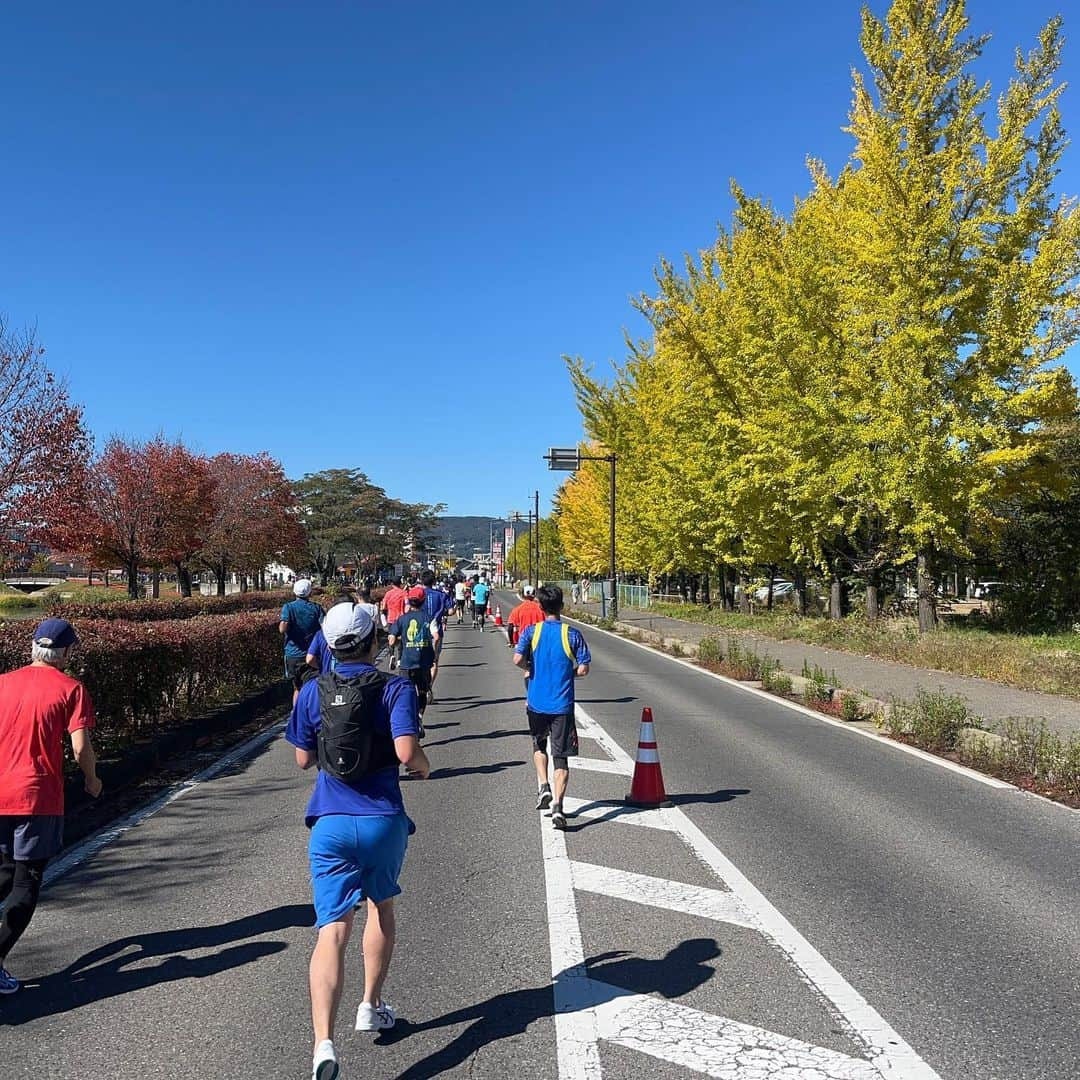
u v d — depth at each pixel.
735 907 5.09
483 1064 3.39
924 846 6.34
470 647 26.25
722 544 28.86
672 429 30.03
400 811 3.53
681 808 7.43
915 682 14.73
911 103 17.23
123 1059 3.45
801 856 6.09
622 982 4.11
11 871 4.13
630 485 39.06
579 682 16.88
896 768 9.09
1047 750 8.55
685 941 4.59
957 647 17.08
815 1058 3.42
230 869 5.85
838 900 5.21
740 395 23.89
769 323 20.70
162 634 10.36
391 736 3.52
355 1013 3.82
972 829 6.81
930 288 17.23
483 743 10.53
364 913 5.05
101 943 4.62
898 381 17.34
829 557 25.34
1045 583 24.75
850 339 19.52
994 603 27.05
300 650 11.18
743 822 6.98
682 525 30.70
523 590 11.19
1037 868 5.84
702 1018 3.75
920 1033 3.62
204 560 50.28
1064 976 4.17
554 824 6.75
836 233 19.80
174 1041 3.59
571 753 6.87
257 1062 3.42
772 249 21.00
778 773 8.83
